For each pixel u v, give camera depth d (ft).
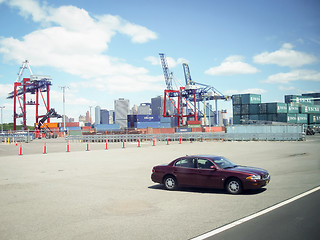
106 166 63.31
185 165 37.06
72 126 299.17
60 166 65.41
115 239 20.36
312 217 23.61
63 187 41.24
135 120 249.75
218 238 19.81
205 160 36.32
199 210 27.37
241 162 61.72
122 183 43.11
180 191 36.94
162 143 145.28
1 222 25.22
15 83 329.52
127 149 111.86
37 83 310.86
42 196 35.73
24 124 321.32
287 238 19.31
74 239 20.61
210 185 35.06
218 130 253.65
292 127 141.28
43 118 274.77
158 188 39.11
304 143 119.65
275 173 47.39
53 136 271.90
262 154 78.95
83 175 51.80
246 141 141.38
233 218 24.32
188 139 160.35
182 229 22.04
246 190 35.91
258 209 26.81
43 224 24.38
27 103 321.73
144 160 72.84
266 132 145.59
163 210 27.81
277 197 31.24
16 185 43.52
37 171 58.29
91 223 24.31
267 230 20.97
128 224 23.75
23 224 24.52
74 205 30.78
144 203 30.89
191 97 360.69
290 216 24.12
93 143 169.27
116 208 29.09
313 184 37.37
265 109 238.89
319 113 258.78
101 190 38.40
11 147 146.00
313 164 57.26
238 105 254.68
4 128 510.99
